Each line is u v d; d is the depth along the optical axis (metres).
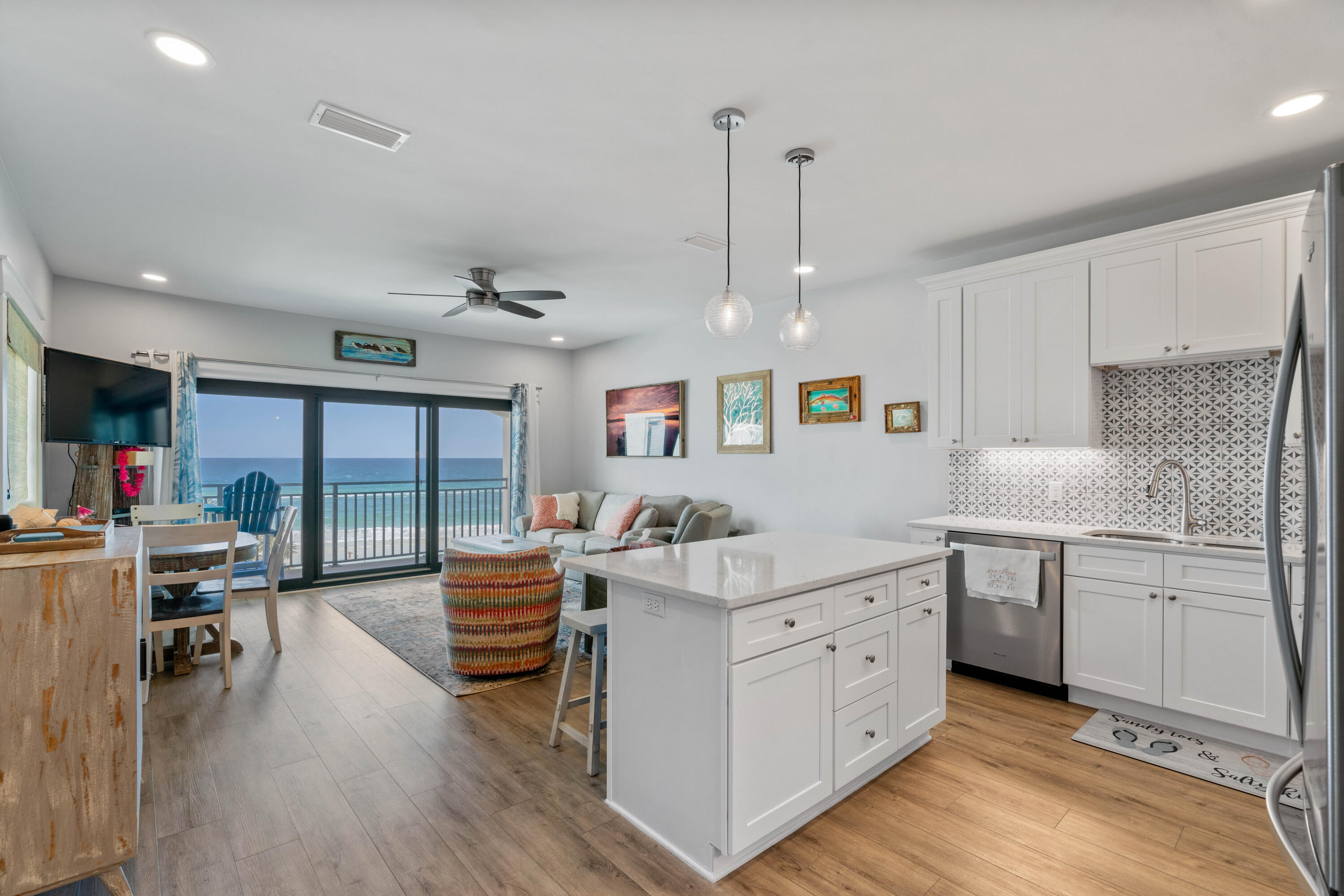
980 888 1.84
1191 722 2.83
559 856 1.98
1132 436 3.34
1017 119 2.38
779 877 1.89
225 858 1.95
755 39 1.90
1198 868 1.92
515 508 6.91
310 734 2.81
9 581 1.58
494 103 2.25
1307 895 0.78
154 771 2.48
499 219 3.37
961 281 3.69
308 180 2.87
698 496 5.92
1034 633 3.22
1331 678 0.75
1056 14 1.79
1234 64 2.03
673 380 6.20
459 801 2.28
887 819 2.18
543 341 6.98
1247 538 2.97
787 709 2.00
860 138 2.52
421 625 4.55
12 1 1.70
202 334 5.07
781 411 5.18
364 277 4.43
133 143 2.52
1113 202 3.17
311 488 5.73
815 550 2.66
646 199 3.11
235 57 1.97
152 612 3.33
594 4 1.74
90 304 4.55
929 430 3.83
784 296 5.05
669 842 2.03
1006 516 3.83
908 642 2.54
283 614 4.86
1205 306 2.84
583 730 2.87
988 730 2.87
